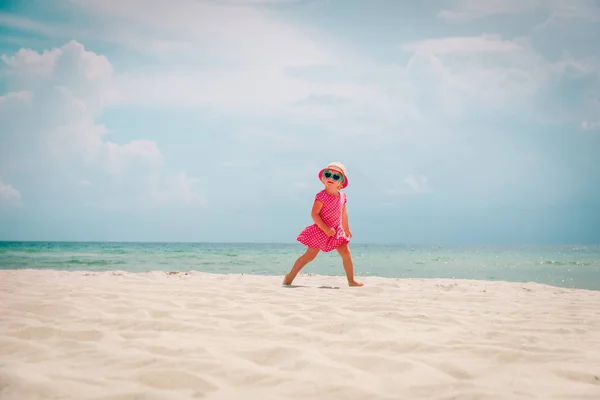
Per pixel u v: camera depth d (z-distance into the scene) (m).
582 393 1.86
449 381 1.99
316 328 2.94
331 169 5.64
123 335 2.71
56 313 3.39
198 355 2.31
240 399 1.77
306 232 5.57
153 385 1.90
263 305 3.81
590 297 4.75
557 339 2.75
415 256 22.14
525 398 1.80
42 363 2.15
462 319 3.32
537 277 9.27
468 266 12.90
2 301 3.80
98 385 1.87
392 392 1.86
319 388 1.88
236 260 14.56
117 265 11.32
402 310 3.64
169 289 4.71
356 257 19.95
